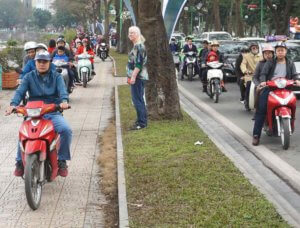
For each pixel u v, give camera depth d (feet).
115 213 20.51
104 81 76.28
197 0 228.02
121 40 150.10
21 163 22.49
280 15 145.38
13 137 35.58
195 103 52.90
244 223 17.67
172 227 17.54
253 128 35.53
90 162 28.32
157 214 18.94
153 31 37.22
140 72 35.01
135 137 32.71
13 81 64.85
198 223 17.74
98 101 54.03
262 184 23.50
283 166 27.50
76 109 48.47
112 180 24.77
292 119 31.89
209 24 246.27
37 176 20.86
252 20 209.15
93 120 42.16
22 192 23.21
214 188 21.77
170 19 52.85
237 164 26.18
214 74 53.67
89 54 68.64
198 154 27.91
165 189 21.81
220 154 27.94
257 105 32.14
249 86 44.78
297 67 55.26
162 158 27.25
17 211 20.70
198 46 97.04
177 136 32.73
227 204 19.60
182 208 19.43
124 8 159.02
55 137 21.67
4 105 50.98
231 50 74.74
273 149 31.50
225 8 236.22
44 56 22.16
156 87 38.01
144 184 22.77
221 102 53.21
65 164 22.89
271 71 31.91
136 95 35.35
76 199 22.16
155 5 36.76
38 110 20.88
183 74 77.92
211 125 39.99
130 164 26.21
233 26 234.99
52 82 22.71
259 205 19.45
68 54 53.06
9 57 71.05
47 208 21.02
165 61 37.81
